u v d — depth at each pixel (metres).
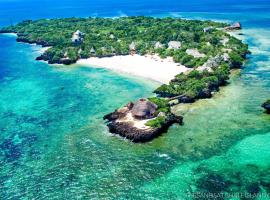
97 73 91.81
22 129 62.31
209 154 49.53
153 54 102.19
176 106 65.94
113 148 53.19
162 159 49.25
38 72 97.56
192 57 91.44
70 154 52.59
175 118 59.34
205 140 53.22
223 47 98.50
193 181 43.91
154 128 55.50
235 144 51.50
